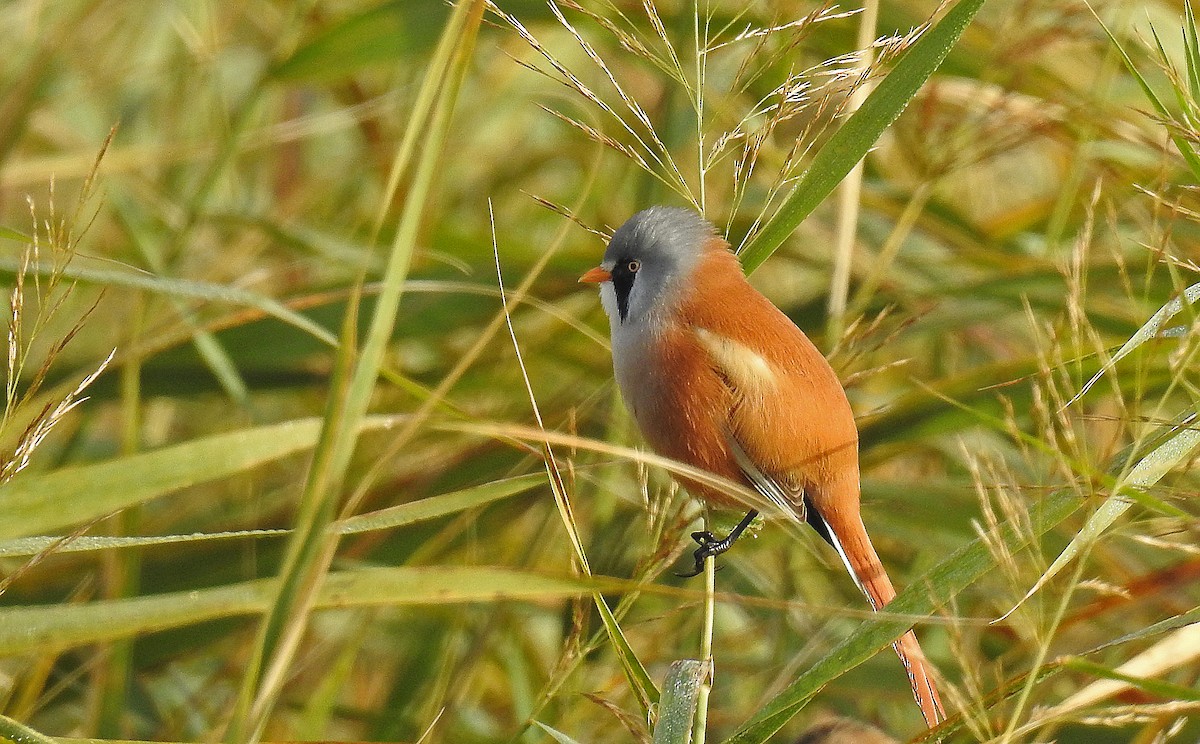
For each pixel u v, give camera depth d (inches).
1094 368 317.4
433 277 428.8
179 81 528.7
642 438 349.4
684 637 370.6
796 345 312.0
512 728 376.5
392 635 383.9
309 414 465.4
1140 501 201.8
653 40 404.5
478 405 431.8
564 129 531.2
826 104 274.7
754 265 275.1
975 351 464.8
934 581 210.1
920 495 374.9
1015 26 390.9
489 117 545.0
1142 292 366.9
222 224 483.2
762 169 430.0
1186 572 257.6
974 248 440.1
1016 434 210.7
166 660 359.9
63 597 367.9
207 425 466.3
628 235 328.8
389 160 518.6
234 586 181.0
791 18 378.9
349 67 406.9
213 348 370.9
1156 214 248.5
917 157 415.2
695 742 222.7
